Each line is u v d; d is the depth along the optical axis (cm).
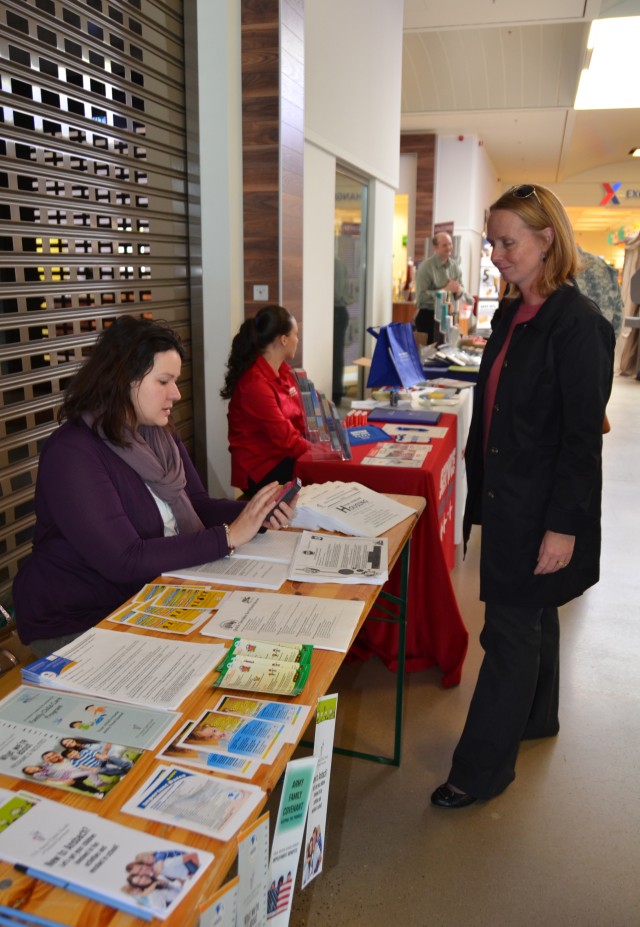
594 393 163
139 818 83
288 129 401
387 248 767
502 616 187
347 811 196
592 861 180
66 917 71
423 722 237
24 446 261
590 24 815
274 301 409
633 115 1195
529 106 1099
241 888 83
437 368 471
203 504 196
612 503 479
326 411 260
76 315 289
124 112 314
